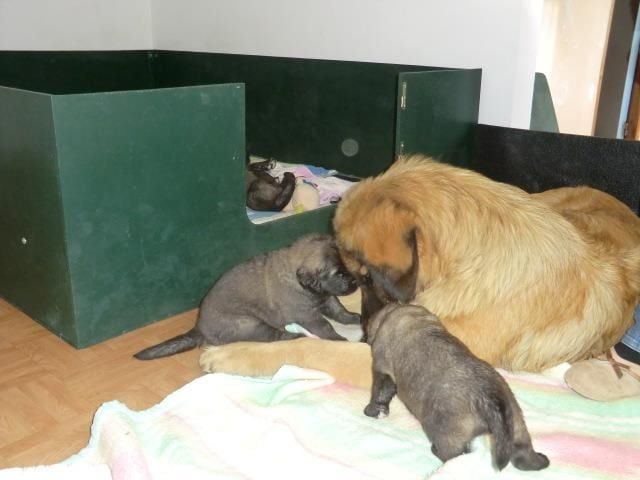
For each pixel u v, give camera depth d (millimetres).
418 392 832
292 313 1237
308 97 2045
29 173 1109
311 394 994
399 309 929
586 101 2160
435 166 1018
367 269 960
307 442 885
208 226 1310
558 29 2037
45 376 1099
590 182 1426
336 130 1999
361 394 1000
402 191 939
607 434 907
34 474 806
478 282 950
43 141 1043
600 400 970
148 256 1226
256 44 2219
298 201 1728
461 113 1566
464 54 1651
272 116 2193
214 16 2344
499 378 786
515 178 1568
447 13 1661
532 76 1646
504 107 1604
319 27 1988
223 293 1215
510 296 954
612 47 2039
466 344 961
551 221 1015
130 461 808
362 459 854
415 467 840
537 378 1035
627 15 1988
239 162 1318
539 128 1919
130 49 2596
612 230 1150
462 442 795
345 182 1935
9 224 1239
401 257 894
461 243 943
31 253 1204
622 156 1356
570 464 830
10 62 2178
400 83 1331
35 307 1269
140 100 1106
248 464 833
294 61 2049
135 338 1237
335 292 1163
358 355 1024
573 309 994
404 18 1756
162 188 1199
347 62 1892
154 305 1278
